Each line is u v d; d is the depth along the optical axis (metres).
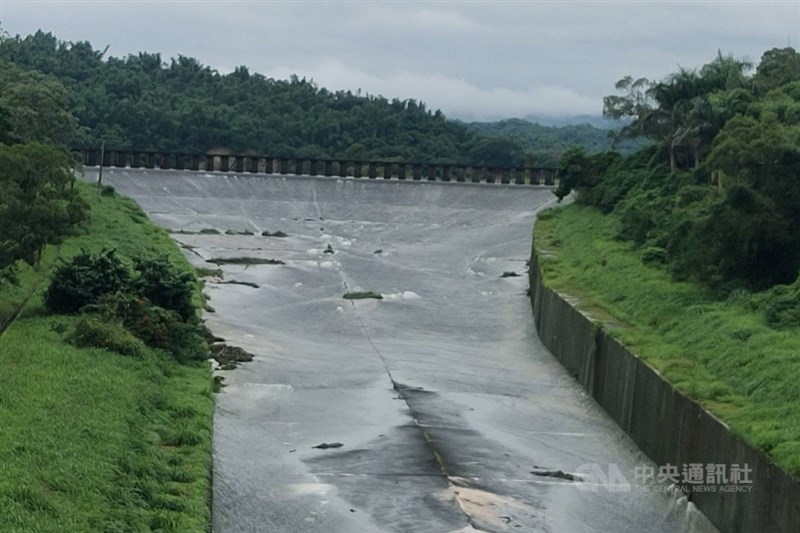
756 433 31.38
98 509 25.56
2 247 44.84
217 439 38.53
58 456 27.83
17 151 45.12
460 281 76.06
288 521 31.92
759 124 49.25
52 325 43.19
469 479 35.59
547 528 32.16
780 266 47.53
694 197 58.88
